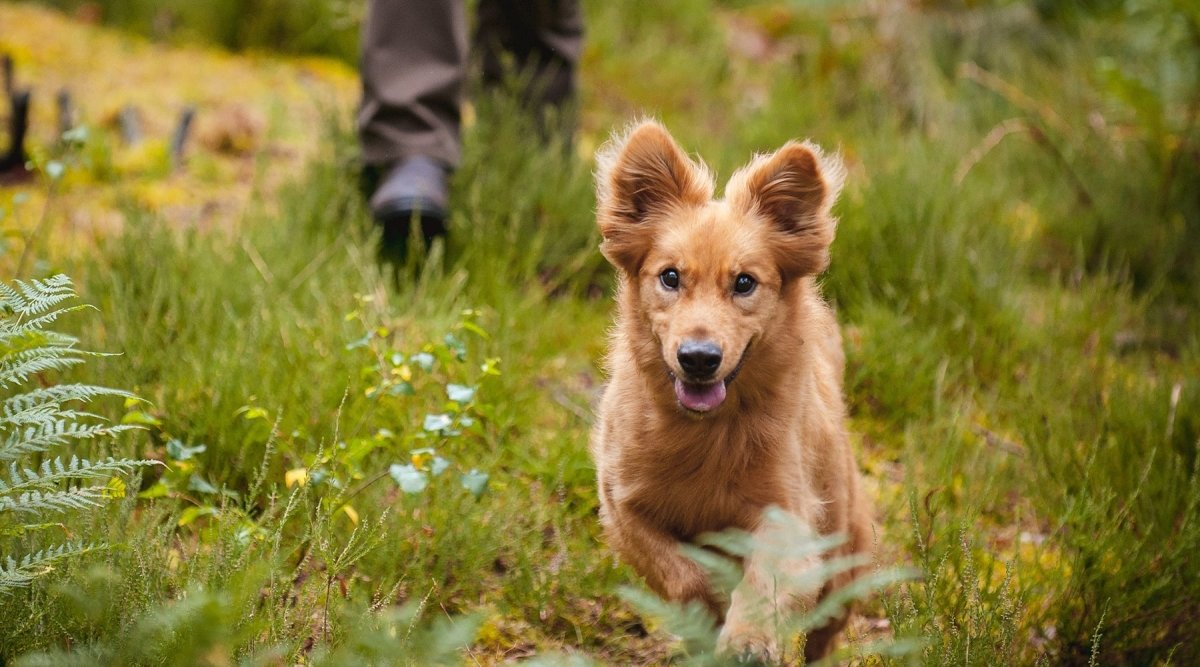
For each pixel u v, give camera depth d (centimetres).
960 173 632
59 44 777
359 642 243
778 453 315
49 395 272
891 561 370
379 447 381
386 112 510
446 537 344
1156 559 348
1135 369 514
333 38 855
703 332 301
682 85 834
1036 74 771
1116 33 800
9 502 255
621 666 325
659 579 311
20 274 427
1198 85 661
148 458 364
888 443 458
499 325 465
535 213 545
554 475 388
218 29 841
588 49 838
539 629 336
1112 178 650
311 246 502
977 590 298
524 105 581
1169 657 307
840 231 539
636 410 320
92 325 402
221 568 287
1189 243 608
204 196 595
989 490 399
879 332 487
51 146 612
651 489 318
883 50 800
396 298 458
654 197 334
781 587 243
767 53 936
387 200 491
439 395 415
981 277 529
